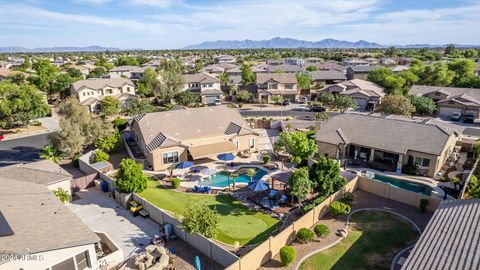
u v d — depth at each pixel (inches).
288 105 4217.5
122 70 6117.1
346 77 5438.0
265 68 6560.0
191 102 4124.0
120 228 1390.3
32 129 3105.3
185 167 1978.3
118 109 3700.8
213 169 2068.2
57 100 4485.7
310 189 1497.3
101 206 1603.1
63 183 1651.1
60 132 2162.9
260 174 1991.9
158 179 1943.9
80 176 2004.2
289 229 1208.8
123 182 1556.3
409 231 1304.1
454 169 1962.4
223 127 2437.3
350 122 2288.4
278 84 4483.3
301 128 3038.9
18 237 936.3
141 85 4436.5
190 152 2098.9
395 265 1091.9
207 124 2425.0
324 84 5221.5
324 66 6742.1
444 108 3383.4
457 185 1700.3
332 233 1291.8
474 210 979.3
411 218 1408.7
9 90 3083.2
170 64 5064.0
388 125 2145.7
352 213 1459.2
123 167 1583.4
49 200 1291.8
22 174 1633.9
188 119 2442.2
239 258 1027.3
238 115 2637.8
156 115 2456.9
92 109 3855.8
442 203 1124.5
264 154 2352.4
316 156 2249.0
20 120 3029.0
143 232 1358.3
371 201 1581.0
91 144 2568.9
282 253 1077.8
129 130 2977.4
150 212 1469.0
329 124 2338.8
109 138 2402.8
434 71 4537.4
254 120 3211.1
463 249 800.9
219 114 2566.4
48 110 3331.7
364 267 1085.1
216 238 1286.9
